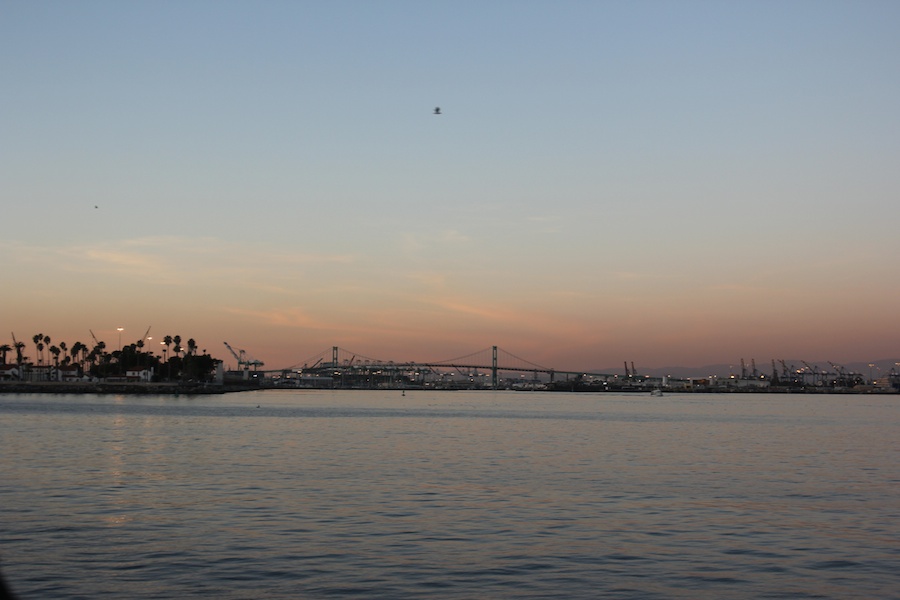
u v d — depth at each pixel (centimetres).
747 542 3744
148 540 3681
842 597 2903
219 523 4078
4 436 9812
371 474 6197
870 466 7169
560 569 3247
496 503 4791
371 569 3222
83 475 5938
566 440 10344
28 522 4069
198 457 7431
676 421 16450
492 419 16812
